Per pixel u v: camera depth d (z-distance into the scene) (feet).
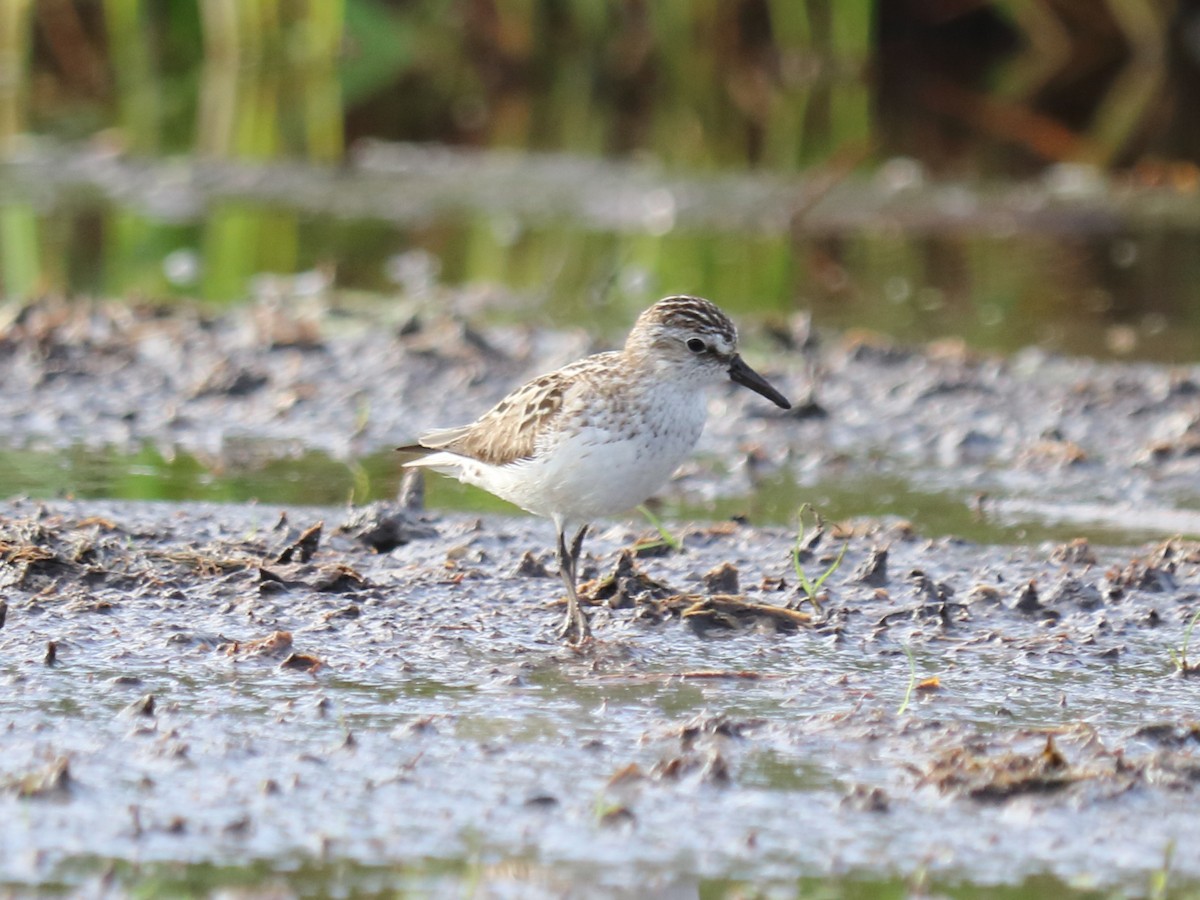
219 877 22.03
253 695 28.17
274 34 106.32
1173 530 41.01
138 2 105.09
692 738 26.58
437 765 25.53
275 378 52.70
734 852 23.07
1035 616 33.83
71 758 25.36
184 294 64.39
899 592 35.17
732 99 107.96
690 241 77.61
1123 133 100.17
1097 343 60.34
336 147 93.86
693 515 41.75
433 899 21.59
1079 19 113.50
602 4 110.93
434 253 74.28
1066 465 46.55
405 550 37.40
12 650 29.76
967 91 109.40
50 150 91.04
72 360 53.01
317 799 24.31
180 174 87.97
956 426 50.16
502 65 112.57
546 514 32.68
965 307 66.13
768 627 32.50
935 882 22.33
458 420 49.83
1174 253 76.33
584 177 90.12
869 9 109.70
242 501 41.14
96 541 35.35
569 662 30.37
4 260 69.31
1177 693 29.48
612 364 32.04
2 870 22.07
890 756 26.25
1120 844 23.48
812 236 79.20
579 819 23.91
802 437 49.37
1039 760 25.44
